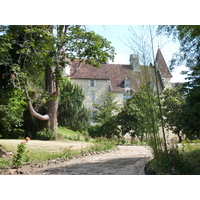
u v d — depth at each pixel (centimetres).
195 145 966
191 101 633
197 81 607
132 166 653
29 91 1434
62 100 2220
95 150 1109
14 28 1035
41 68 1326
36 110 1750
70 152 970
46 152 1044
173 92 1365
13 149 1050
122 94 3111
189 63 659
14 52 1190
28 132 1748
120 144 1745
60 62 1184
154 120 529
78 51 1197
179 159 488
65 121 2178
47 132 1622
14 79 1104
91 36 1172
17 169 644
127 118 2011
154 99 542
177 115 715
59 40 1137
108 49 1234
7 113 1071
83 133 2267
